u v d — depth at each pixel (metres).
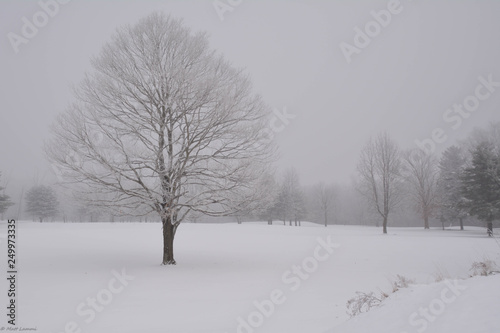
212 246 23.14
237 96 14.09
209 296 8.80
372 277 11.52
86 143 12.93
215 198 13.94
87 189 13.92
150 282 10.70
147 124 14.33
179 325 6.30
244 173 13.71
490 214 35.69
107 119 13.77
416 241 25.16
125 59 14.23
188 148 13.70
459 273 11.73
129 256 17.62
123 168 13.41
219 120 13.80
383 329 3.70
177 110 13.98
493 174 35.72
